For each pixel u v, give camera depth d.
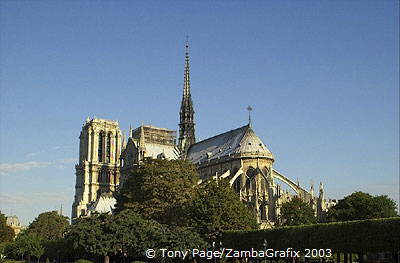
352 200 172.62
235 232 134.12
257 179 198.00
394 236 98.25
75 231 119.75
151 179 153.38
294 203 176.50
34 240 188.00
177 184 152.12
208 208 140.25
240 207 145.25
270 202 187.25
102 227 120.69
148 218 145.62
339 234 109.19
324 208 192.25
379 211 167.75
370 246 102.38
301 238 117.81
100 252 116.94
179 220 145.50
